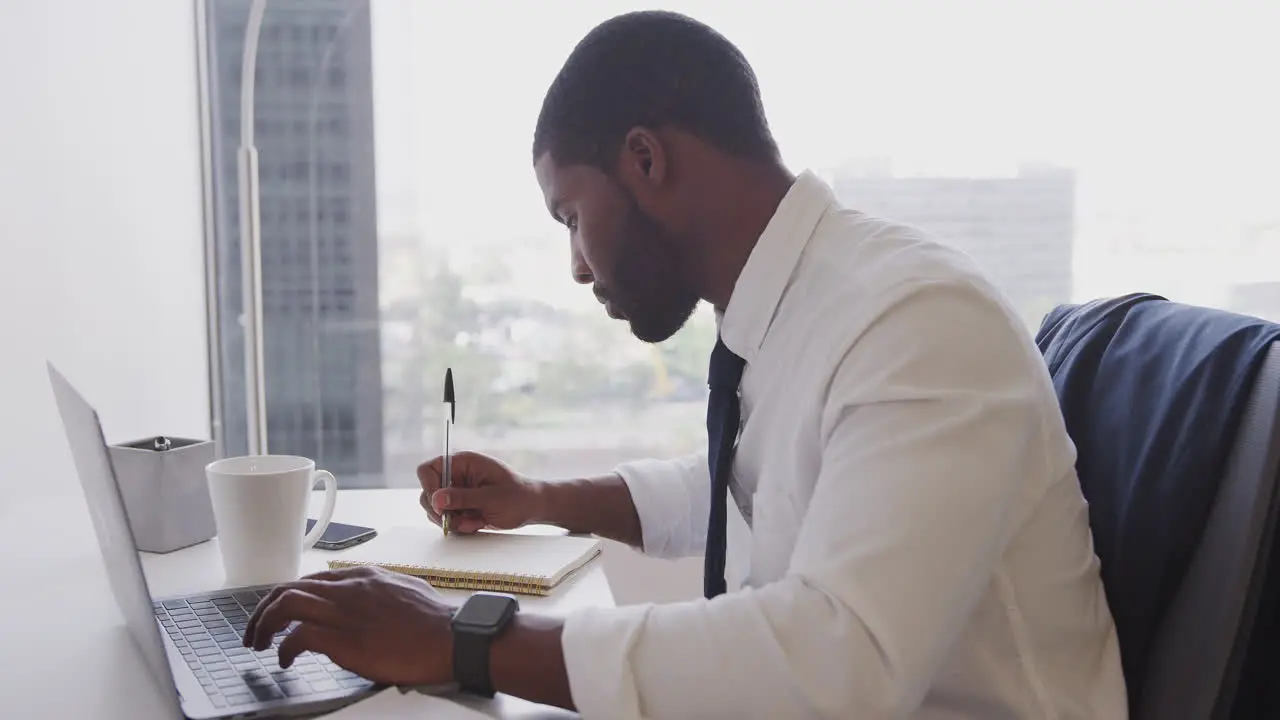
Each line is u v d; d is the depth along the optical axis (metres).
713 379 1.00
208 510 1.09
